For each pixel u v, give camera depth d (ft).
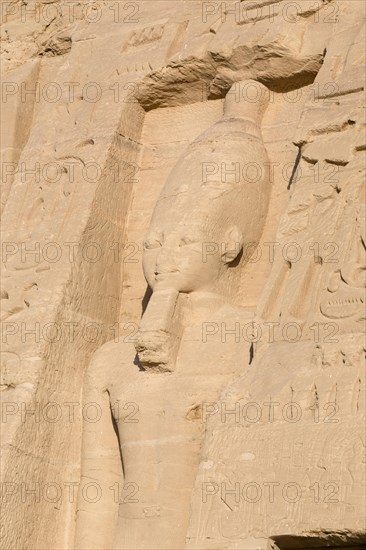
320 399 53.16
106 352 63.67
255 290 62.39
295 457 52.75
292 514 52.11
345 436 51.96
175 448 58.34
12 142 71.77
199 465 55.21
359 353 53.42
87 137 67.26
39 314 63.26
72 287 63.82
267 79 65.05
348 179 57.93
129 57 69.15
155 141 68.13
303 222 58.18
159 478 58.44
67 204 65.82
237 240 61.57
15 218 67.36
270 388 54.70
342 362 53.62
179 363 59.88
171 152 67.41
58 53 73.67
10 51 74.90
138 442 59.26
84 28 72.54
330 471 51.78
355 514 50.70
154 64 67.62
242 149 62.69
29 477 61.00
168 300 60.03
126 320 65.57
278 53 63.98
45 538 61.36
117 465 61.52
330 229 57.31
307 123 60.18
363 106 59.16
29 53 74.33
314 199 58.44
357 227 56.49
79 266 64.28
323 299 55.88
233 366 58.80
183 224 61.00
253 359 56.49
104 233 65.67
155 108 68.59
